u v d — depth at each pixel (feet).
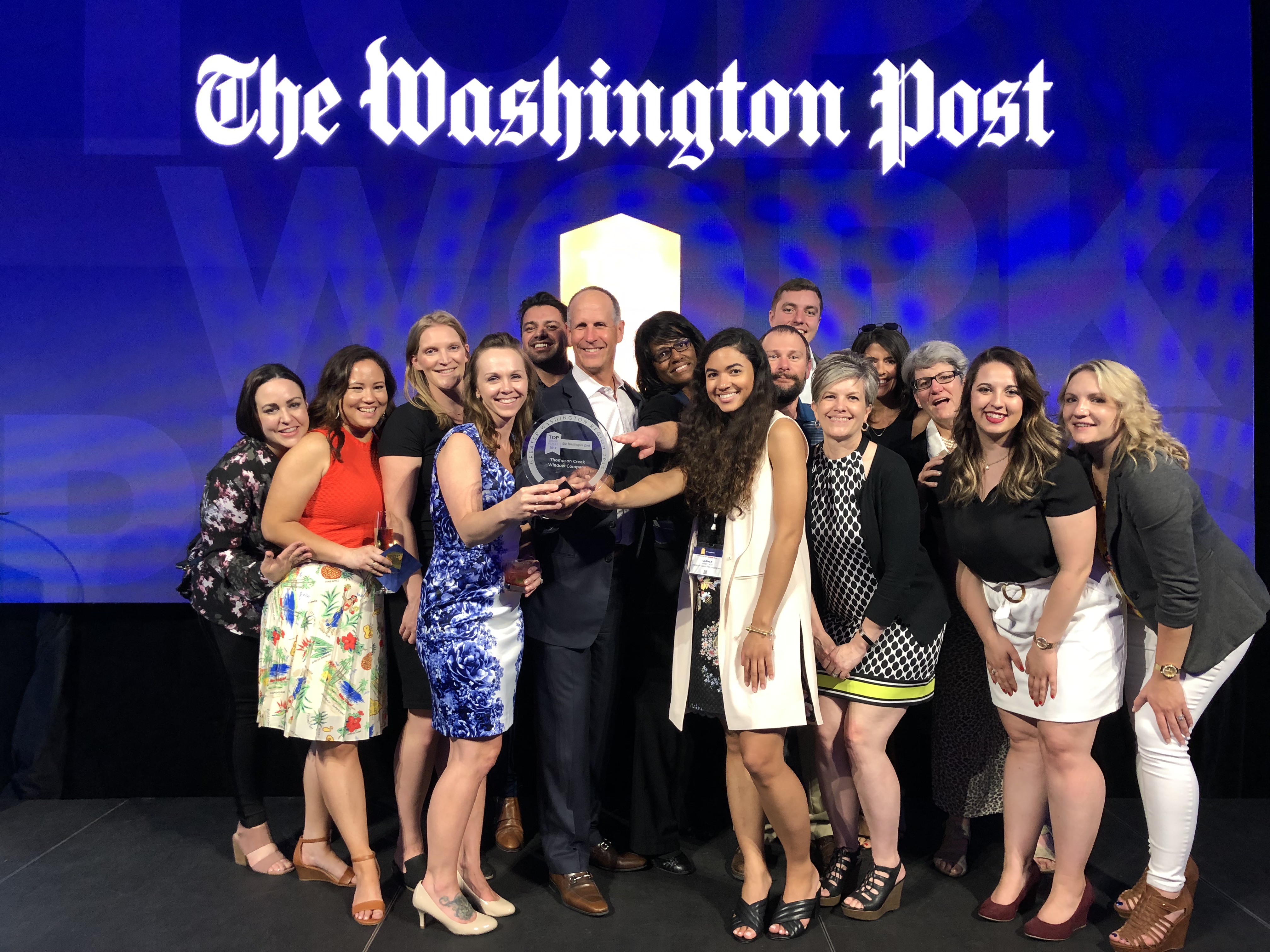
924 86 11.60
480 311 11.74
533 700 9.82
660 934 8.13
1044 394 7.64
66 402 11.41
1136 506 7.39
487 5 11.65
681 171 11.71
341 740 8.34
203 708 11.39
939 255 11.64
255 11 11.53
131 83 11.46
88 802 11.25
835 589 8.41
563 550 8.43
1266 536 11.48
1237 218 11.42
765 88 11.66
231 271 11.55
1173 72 11.43
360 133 11.64
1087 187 11.51
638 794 9.28
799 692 7.68
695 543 8.16
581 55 11.67
